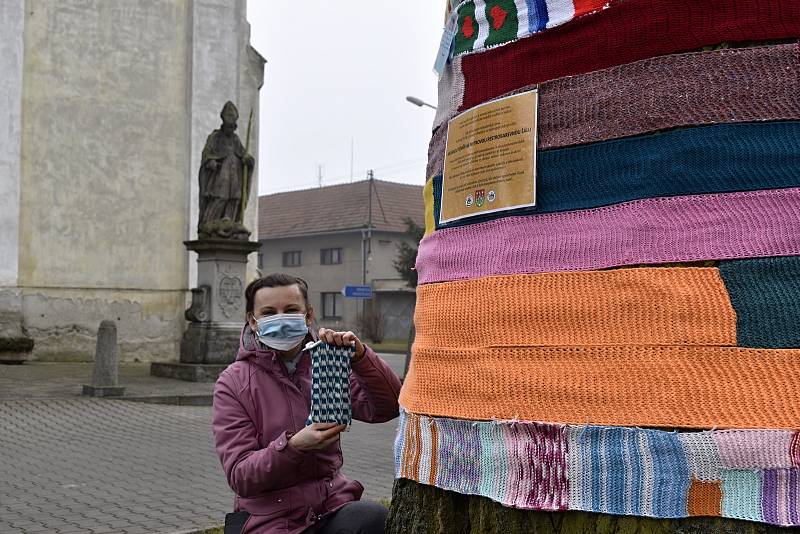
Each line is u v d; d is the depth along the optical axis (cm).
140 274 2027
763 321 187
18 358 1831
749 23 196
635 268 199
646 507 192
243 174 1574
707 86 197
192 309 1527
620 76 206
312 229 5688
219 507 643
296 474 317
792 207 188
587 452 198
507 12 226
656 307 195
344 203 5800
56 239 1945
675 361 192
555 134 213
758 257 189
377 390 327
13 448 875
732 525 186
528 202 215
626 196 203
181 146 2105
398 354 3378
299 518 315
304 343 331
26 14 1950
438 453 229
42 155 1947
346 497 331
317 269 5712
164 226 2064
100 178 2002
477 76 233
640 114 202
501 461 211
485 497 218
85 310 1953
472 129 231
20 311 1873
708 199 195
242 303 1542
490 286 219
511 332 213
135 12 2067
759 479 185
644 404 193
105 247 1992
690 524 190
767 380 185
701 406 189
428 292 239
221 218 1552
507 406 211
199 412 1157
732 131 195
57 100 1972
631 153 203
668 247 196
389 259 5566
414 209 5794
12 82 1903
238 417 317
